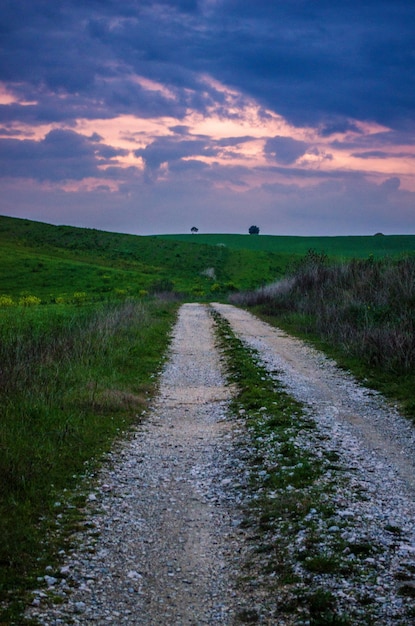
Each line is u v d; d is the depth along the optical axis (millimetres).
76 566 5672
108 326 21156
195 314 35312
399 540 5918
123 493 7770
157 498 7648
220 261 95562
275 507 6980
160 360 18609
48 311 30688
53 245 102062
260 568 5582
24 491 7297
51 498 7328
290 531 6270
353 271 30922
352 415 11719
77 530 6508
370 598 4816
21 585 5203
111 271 70250
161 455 9570
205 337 24594
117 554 5977
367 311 21688
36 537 6176
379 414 11742
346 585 5066
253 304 41469
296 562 5566
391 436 10156
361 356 17516
